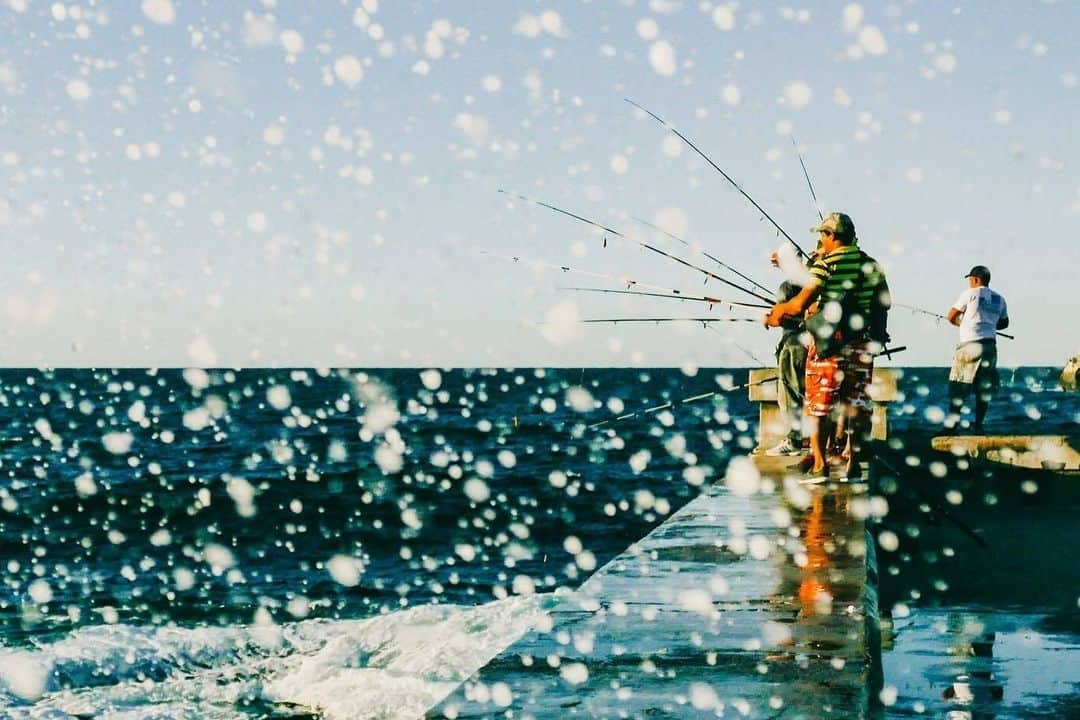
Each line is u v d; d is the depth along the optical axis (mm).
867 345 6465
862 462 7398
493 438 37656
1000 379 9367
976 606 5703
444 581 13703
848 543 4613
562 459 30484
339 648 8984
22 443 39344
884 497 7664
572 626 3164
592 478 25797
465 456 29172
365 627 9547
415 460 29578
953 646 4934
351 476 26625
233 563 15258
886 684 4344
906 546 7004
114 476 27750
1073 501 7996
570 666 2723
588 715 2334
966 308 9383
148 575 14359
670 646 2924
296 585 13484
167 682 8359
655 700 2438
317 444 37438
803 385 7949
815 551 4426
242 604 12281
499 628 9453
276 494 23516
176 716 7516
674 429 39562
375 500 22266
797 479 6637
